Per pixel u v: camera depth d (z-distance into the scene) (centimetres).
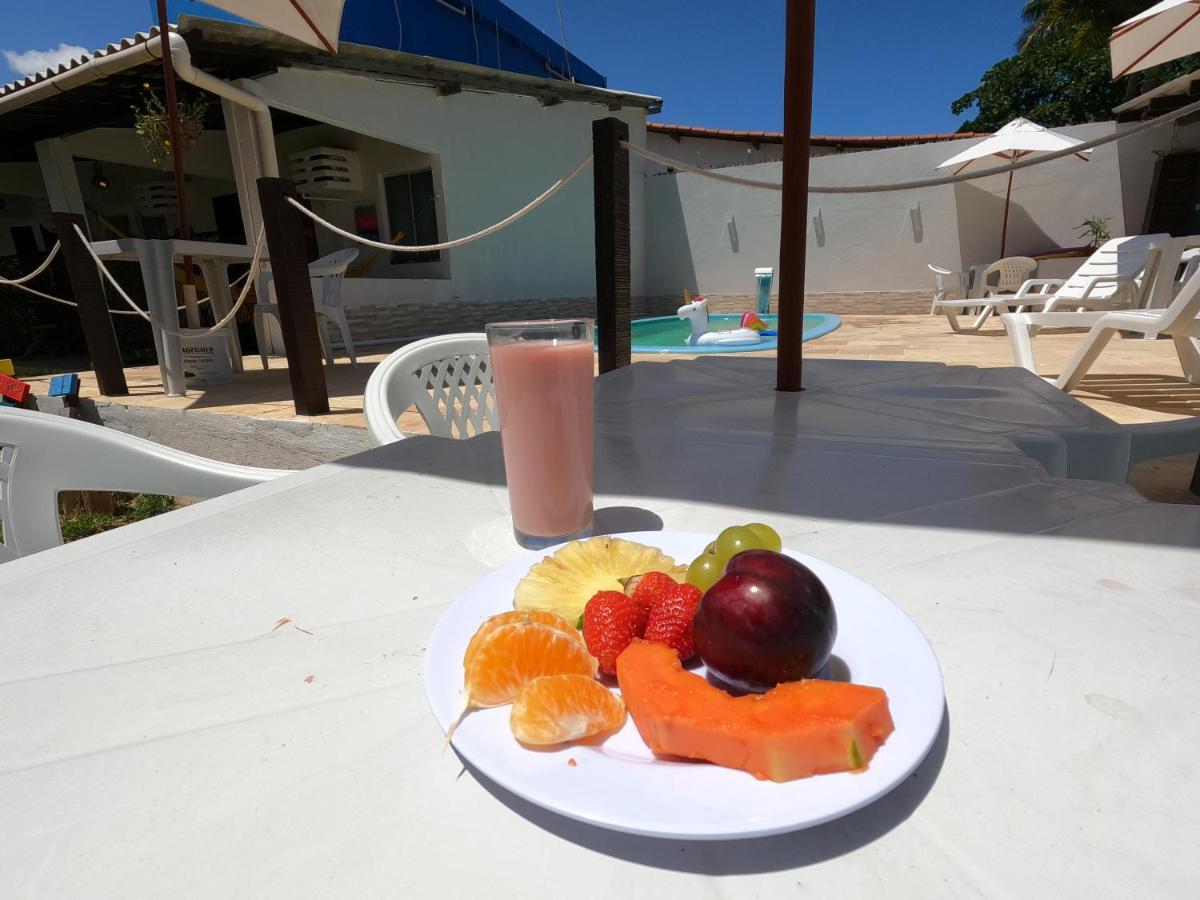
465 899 36
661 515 95
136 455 125
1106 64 1714
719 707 40
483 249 962
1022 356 358
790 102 177
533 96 942
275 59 657
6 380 422
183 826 42
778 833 34
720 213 1181
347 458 127
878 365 248
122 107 691
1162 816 40
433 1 1111
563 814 36
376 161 933
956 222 1020
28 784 46
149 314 457
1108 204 943
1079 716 49
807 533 86
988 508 92
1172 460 279
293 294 354
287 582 76
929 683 45
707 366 252
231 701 54
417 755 48
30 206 1080
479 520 95
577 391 82
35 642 64
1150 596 66
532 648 47
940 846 38
